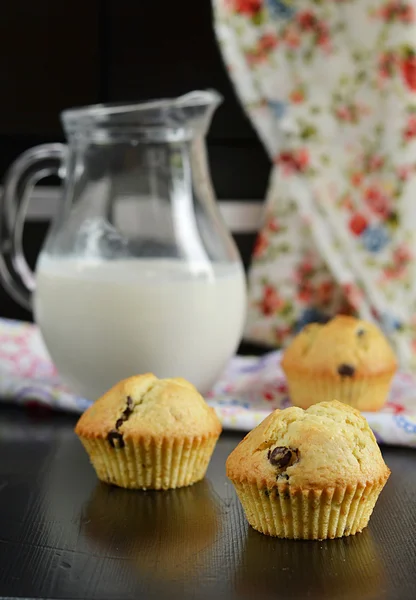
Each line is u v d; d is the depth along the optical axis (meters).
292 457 0.62
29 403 0.83
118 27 1.14
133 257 0.80
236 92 1.09
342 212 1.04
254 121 1.04
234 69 1.02
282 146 1.04
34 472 0.71
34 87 1.15
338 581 0.58
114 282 0.78
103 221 0.80
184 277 0.79
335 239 1.04
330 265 1.04
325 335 0.83
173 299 0.79
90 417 0.70
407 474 0.71
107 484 0.70
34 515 0.65
